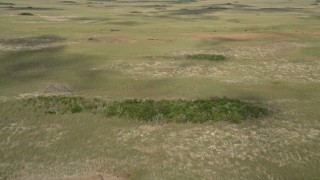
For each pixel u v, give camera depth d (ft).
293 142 54.34
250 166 47.75
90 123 60.59
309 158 49.78
